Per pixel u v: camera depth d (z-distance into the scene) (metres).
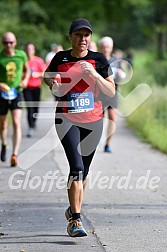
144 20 62.09
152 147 21.98
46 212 12.77
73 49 10.96
